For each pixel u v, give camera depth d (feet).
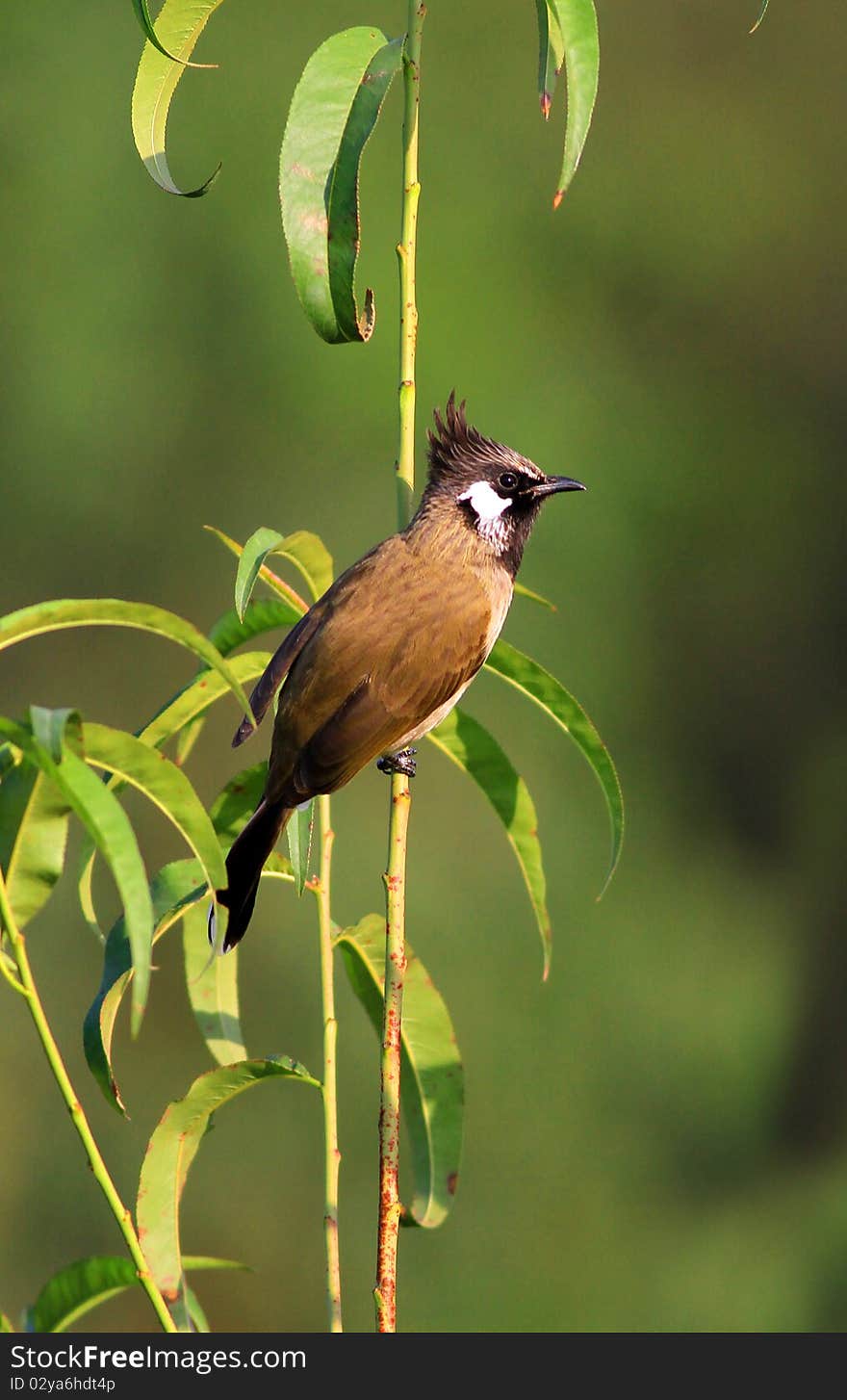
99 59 51.06
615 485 53.26
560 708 15.70
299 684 17.67
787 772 53.06
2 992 43.37
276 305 50.06
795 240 57.77
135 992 10.27
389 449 50.29
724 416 55.83
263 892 45.03
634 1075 47.01
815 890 51.37
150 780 11.97
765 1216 46.62
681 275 56.70
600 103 58.23
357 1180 42.88
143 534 49.93
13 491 49.83
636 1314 43.73
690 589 53.72
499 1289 43.19
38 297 49.93
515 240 54.24
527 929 46.85
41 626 11.14
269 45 52.06
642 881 50.34
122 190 50.62
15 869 11.93
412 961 15.31
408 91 13.87
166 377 50.06
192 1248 41.96
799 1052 49.85
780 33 59.82
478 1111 45.14
